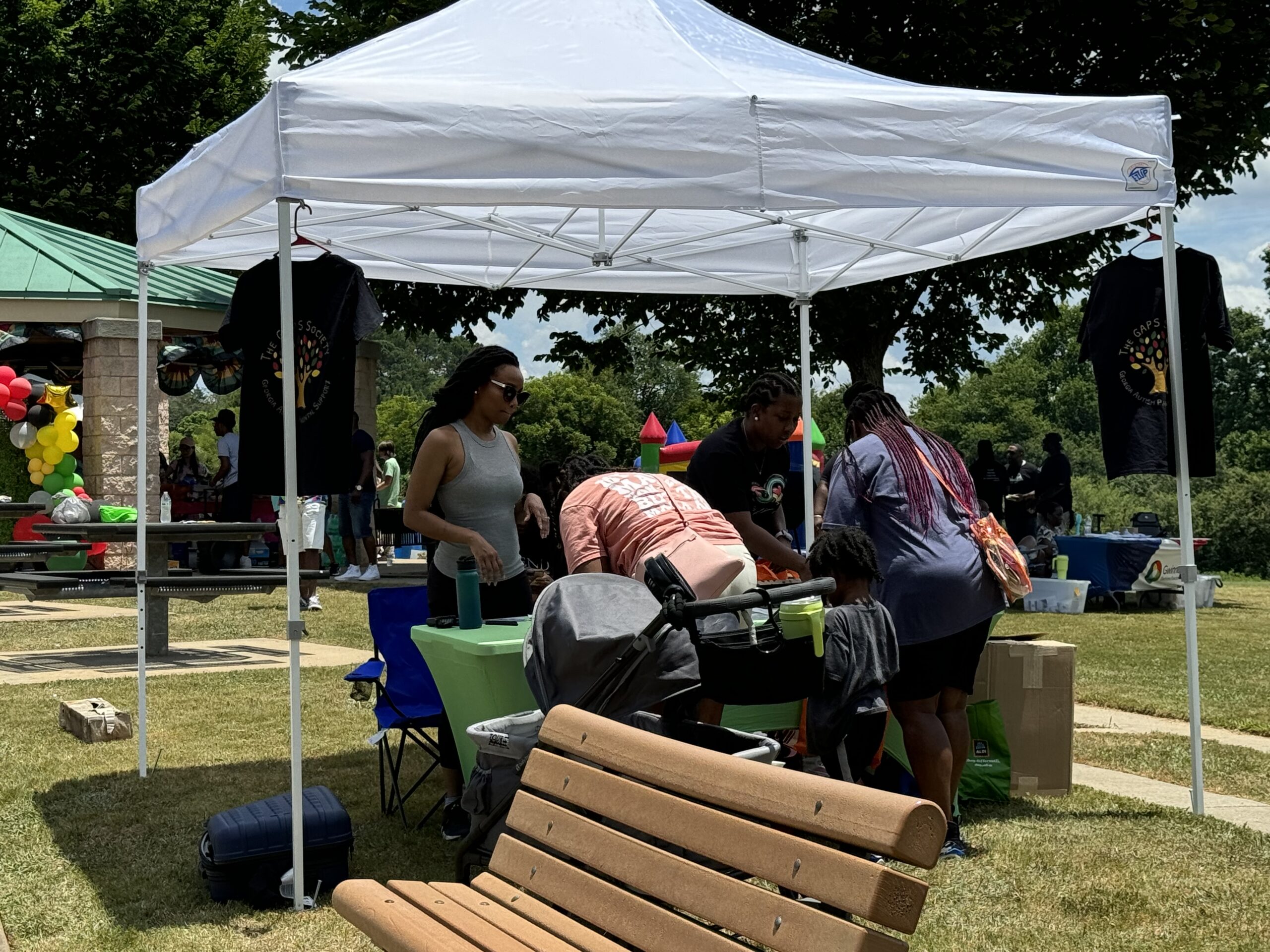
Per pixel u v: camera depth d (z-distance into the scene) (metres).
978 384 88.62
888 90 5.74
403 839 5.49
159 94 27.88
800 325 8.67
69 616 13.95
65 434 13.03
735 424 5.99
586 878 3.05
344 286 4.64
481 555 5.13
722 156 5.07
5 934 4.29
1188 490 6.15
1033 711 6.31
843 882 2.29
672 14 6.40
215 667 10.24
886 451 5.37
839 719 4.73
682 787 2.83
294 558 4.67
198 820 5.73
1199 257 6.20
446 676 5.08
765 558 6.00
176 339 18.17
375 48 5.70
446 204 4.82
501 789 4.15
